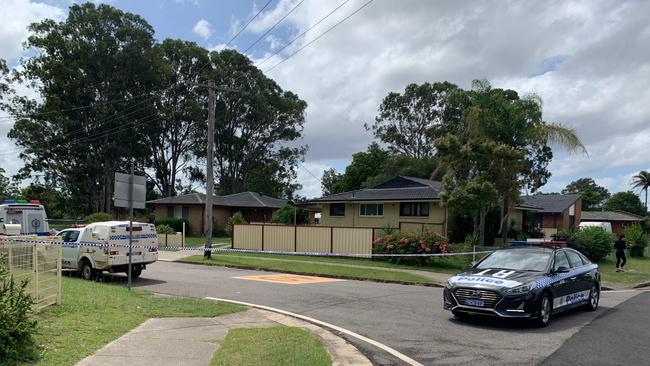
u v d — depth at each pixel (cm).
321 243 2803
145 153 5925
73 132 5525
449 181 2430
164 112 5956
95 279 1719
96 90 5659
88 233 1719
